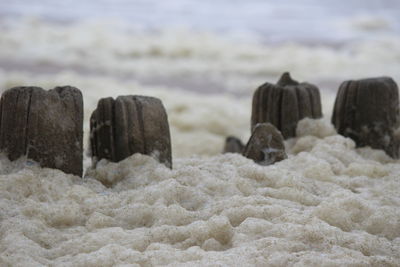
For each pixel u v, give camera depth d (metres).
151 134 6.84
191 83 24.56
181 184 6.27
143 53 31.02
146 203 5.79
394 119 8.13
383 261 4.53
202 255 4.62
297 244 4.78
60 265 4.54
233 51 31.25
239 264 4.44
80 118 6.52
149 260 4.57
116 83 23.00
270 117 8.17
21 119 6.26
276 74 26.80
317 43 34.22
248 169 6.59
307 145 7.87
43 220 5.41
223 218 5.14
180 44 32.16
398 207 5.83
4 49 29.59
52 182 6.04
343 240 4.95
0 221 5.29
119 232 5.10
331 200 5.79
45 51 29.72
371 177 7.07
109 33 34.88
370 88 8.07
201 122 17.41
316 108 8.29
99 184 6.46
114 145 6.88
